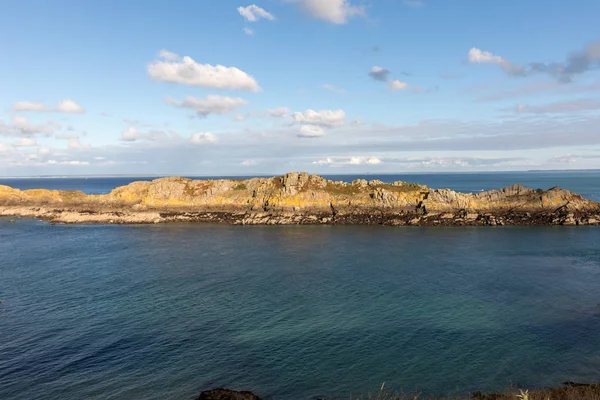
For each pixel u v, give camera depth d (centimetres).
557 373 3772
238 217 13850
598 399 3019
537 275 6906
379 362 4006
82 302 5744
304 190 14450
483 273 7062
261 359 4084
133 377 3769
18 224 13612
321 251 9056
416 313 5222
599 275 6869
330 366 3944
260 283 6600
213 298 5872
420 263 7825
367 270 7350
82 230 12356
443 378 3706
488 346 4312
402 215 13075
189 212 14450
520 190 13525
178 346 4372
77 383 3672
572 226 11819
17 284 6625
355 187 15012
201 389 3569
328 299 5784
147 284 6588
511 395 3241
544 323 4872
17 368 3941
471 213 12769
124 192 15838
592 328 4712
